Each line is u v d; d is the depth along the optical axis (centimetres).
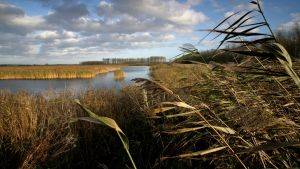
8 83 2559
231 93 254
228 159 222
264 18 127
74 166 369
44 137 373
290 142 100
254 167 200
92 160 384
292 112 208
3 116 495
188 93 245
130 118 488
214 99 278
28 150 348
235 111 193
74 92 704
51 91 702
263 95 219
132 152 371
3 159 370
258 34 128
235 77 265
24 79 3338
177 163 281
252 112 183
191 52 201
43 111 491
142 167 331
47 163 337
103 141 432
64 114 461
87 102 607
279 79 203
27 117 456
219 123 218
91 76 3572
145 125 424
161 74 1247
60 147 375
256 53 116
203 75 318
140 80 169
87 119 103
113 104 597
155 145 351
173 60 200
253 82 248
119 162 361
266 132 186
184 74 408
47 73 3500
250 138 197
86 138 425
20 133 409
